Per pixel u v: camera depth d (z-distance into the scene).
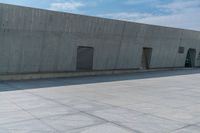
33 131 5.81
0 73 14.83
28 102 8.99
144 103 8.94
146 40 21.22
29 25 15.04
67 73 17.34
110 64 19.45
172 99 9.77
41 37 15.68
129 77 17.75
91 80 15.80
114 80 15.95
